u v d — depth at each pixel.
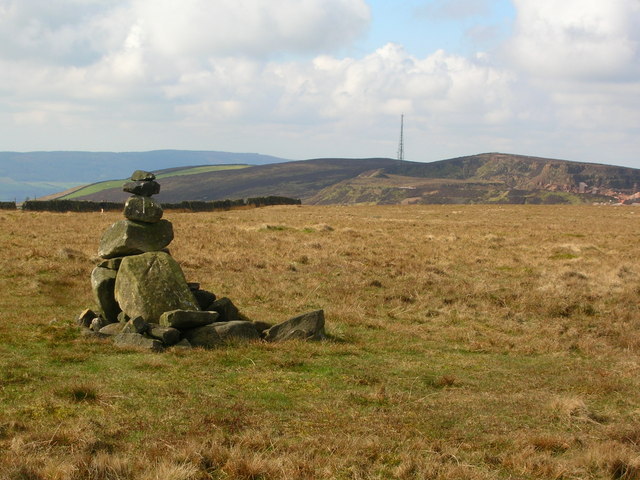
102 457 6.64
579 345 14.86
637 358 13.71
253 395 9.70
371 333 15.26
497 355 13.82
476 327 16.53
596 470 7.25
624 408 10.07
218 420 8.31
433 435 8.28
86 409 8.47
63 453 6.90
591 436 8.40
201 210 69.19
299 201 90.50
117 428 7.84
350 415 8.92
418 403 9.73
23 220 37.91
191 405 8.95
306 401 9.55
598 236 39.38
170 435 7.70
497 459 7.44
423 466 7.00
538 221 51.59
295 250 28.50
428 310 18.27
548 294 20.41
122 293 13.66
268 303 18.05
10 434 7.38
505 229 43.28
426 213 61.88
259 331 14.07
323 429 8.24
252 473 6.64
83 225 35.78
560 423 9.04
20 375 9.72
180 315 12.81
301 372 11.27
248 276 21.73
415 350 13.77
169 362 11.26
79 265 21.28
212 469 6.80
